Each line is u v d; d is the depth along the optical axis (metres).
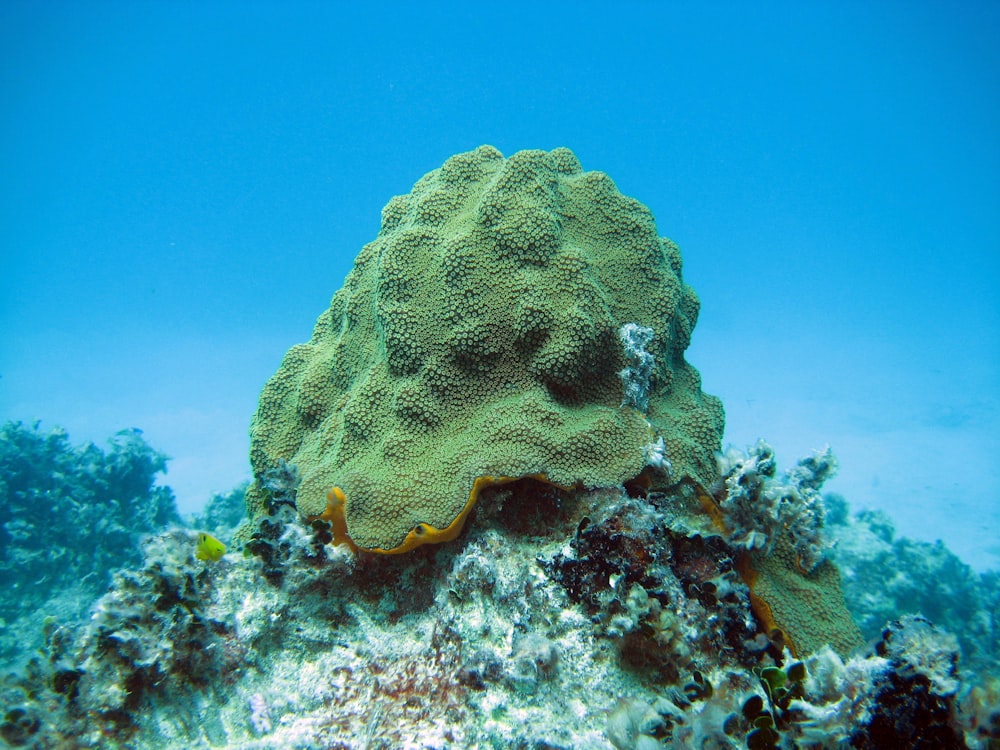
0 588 11.74
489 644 3.47
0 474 13.03
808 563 4.20
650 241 4.97
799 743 2.75
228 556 4.25
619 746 3.06
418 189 5.89
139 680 3.47
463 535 4.03
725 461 4.32
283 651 3.89
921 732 2.60
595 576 3.61
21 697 3.44
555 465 3.89
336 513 4.07
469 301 4.40
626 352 4.37
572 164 5.77
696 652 3.49
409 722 3.33
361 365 4.91
